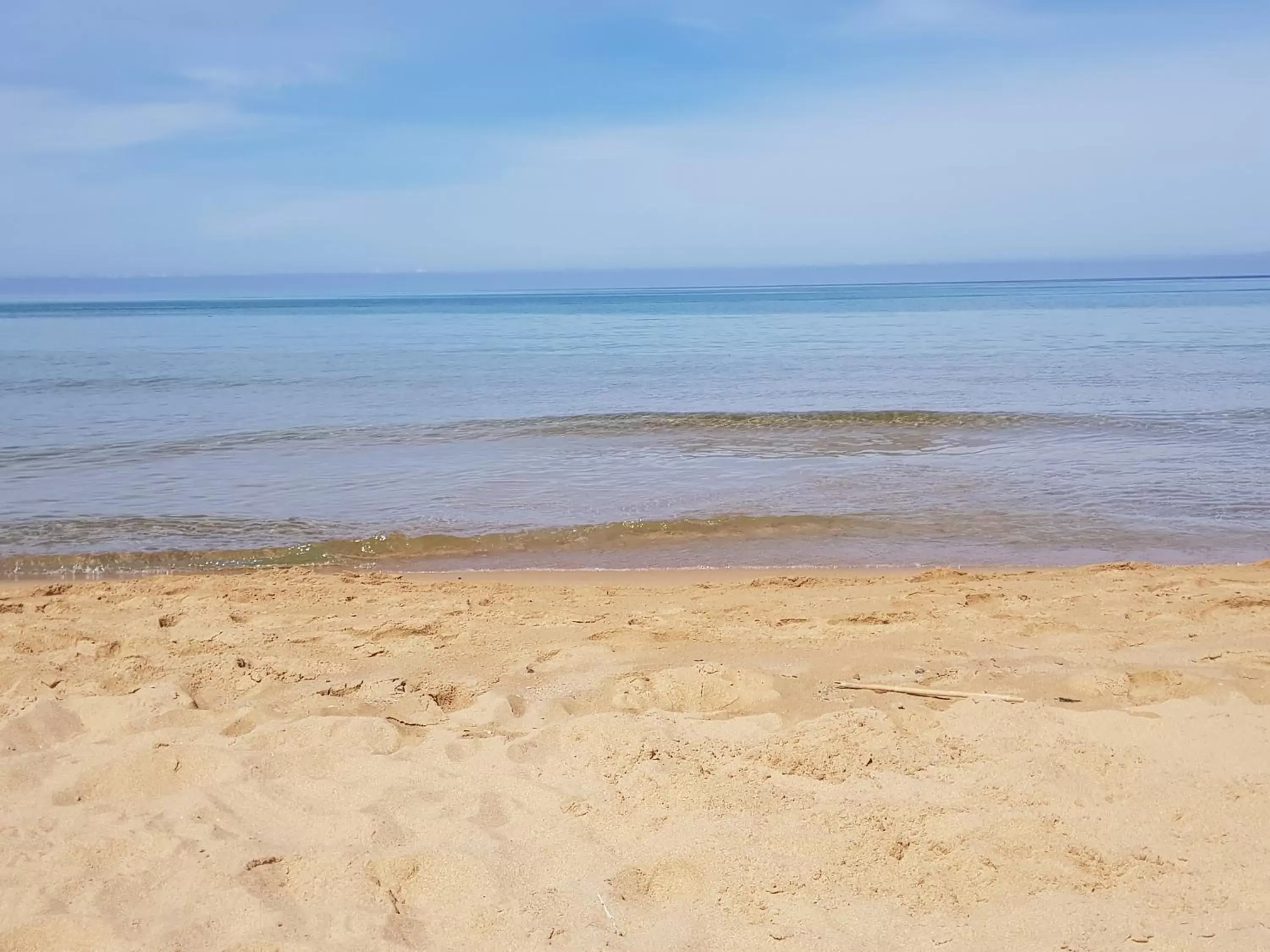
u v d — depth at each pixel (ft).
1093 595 23.95
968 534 32.96
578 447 49.49
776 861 11.42
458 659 19.54
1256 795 12.60
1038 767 13.51
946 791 13.03
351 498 38.45
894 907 10.61
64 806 13.24
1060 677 17.60
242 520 34.86
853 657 19.34
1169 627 21.12
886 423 55.57
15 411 62.85
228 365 100.53
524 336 161.48
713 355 112.57
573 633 21.30
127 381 82.94
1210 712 15.30
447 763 14.30
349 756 14.57
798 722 15.76
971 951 9.81
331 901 10.91
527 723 15.96
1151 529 33.32
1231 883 10.71
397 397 71.82
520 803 13.07
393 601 24.26
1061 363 92.32
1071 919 10.21
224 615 22.67
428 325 213.05
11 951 10.19
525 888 11.05
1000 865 11.14
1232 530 33.22
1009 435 51.47
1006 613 22.44
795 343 130.93
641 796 13.08
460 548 31.89
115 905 10.80
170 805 13.19
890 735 14.76
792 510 35.86
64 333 176.14
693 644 20.53
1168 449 46.91
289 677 18.37
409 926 10.55
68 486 40.52
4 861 11.71
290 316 279.69
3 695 17.40
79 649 19.90
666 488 39.75
